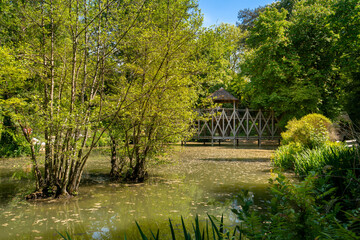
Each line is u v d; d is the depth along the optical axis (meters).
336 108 20.27
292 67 20.50
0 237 4.29
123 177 9.19
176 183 8.38
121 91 7.51
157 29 7.56
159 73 7.95
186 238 1.51
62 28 6.97
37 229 4.64
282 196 1.92
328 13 19.44
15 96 6.76
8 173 10.17
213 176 9.51
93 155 15.94
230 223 4.64
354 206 3.45
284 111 21.30
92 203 6.25
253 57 22.69
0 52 5.73
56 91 7.90
